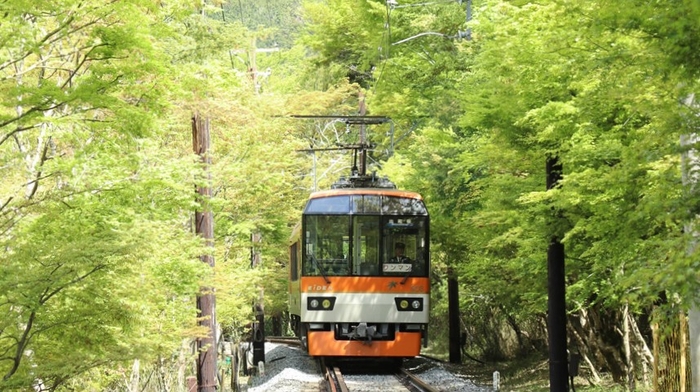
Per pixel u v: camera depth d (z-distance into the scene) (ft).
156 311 57.77
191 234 66.69
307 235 84.53
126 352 43.68
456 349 115.85
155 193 53.88
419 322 83.66
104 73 43.60
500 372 102.53
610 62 35.17
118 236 43.91
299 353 112.47
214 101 72.84
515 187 64.54
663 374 52.31
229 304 89.10
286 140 98.63
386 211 84.89
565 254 61.52
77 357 42.04
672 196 34.45
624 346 76.48
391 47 120.37
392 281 83.82
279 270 136.26
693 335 38.65
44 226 45.83
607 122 48.75
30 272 39.96
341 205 84.89
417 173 95.09
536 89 54.24
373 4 120.06
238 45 76.59
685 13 29.73
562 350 60.23
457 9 113.70
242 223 90.48
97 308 42.50
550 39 40.06
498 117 61.46
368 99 134.72
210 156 73.36
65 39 48.47
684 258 27.86
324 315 83.30
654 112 32.58
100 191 47.44
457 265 96.17
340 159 149.89
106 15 42.50
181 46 69.10
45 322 42.16
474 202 90.22
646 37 33.01
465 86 79.15
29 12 40.32
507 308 108.17
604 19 33.68
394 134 134.92
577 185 46.55
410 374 77.46
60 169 45.39
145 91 45.88
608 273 58.90
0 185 48.39
